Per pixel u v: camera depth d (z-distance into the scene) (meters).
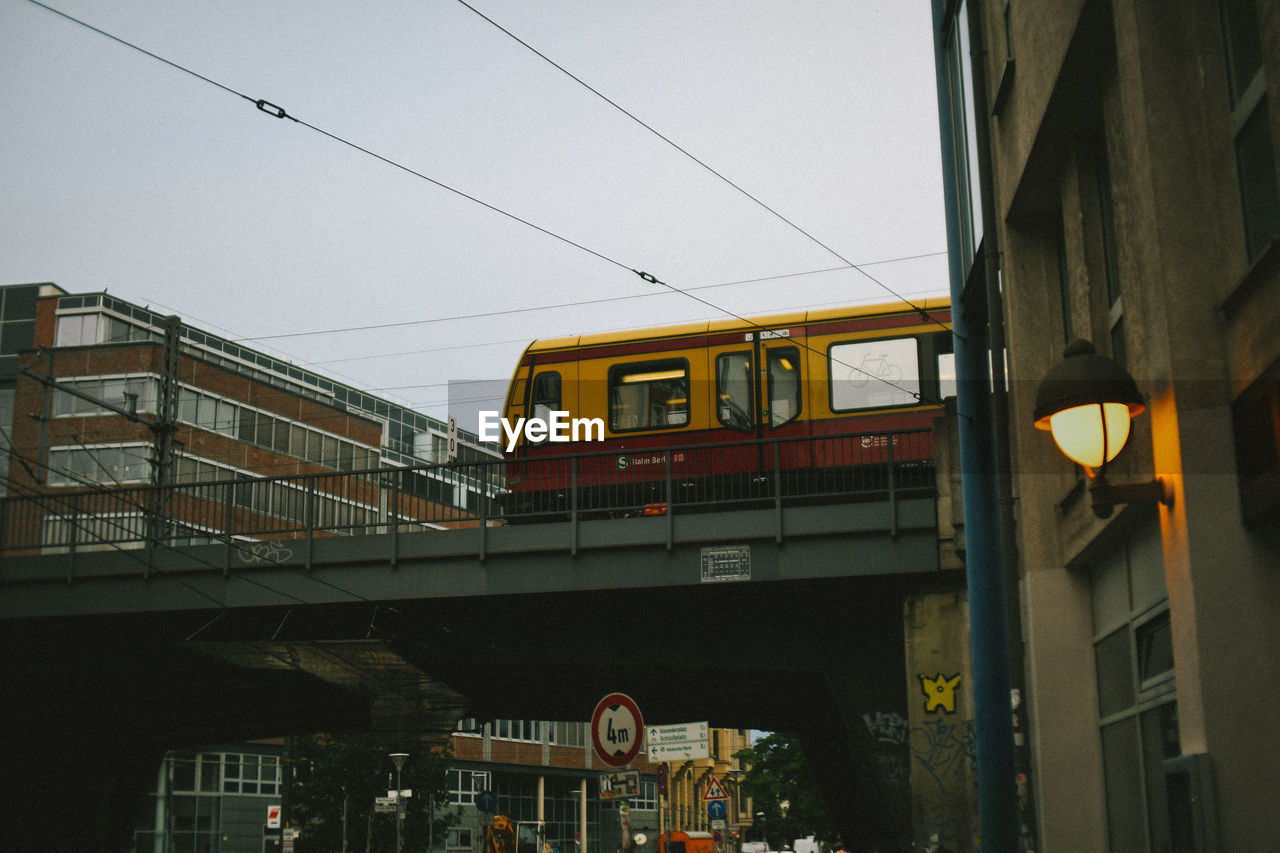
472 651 21.75
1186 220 7.98
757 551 19.03
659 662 20.69
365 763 42.81
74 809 30.05
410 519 20.84
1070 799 11.80
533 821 72.31
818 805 47.72
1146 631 10.34
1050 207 13.12
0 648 24.08
